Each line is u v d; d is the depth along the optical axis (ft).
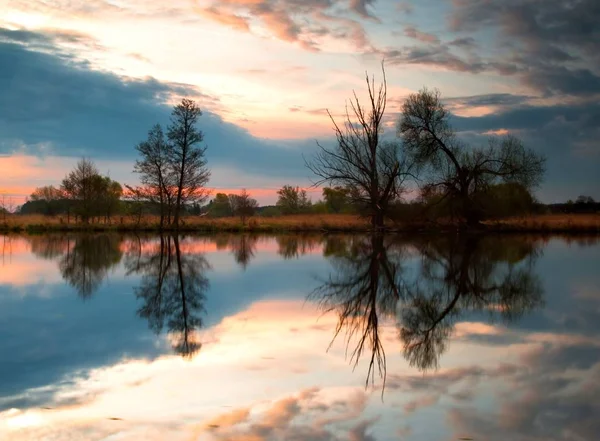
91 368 22.86
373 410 17.72
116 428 16.37
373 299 41.88
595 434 15.74
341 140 137.80
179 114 159.43
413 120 139.85
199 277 55.16
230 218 178.40
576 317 34.83
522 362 23.85
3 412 17.74
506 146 139.54
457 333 29.99
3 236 134.62
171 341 27.89
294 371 22.40
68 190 168.55
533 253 83.61
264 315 35.29
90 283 50.42
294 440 15.31
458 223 147.54
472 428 16.17
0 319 33.71
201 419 17.04
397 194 141.18
